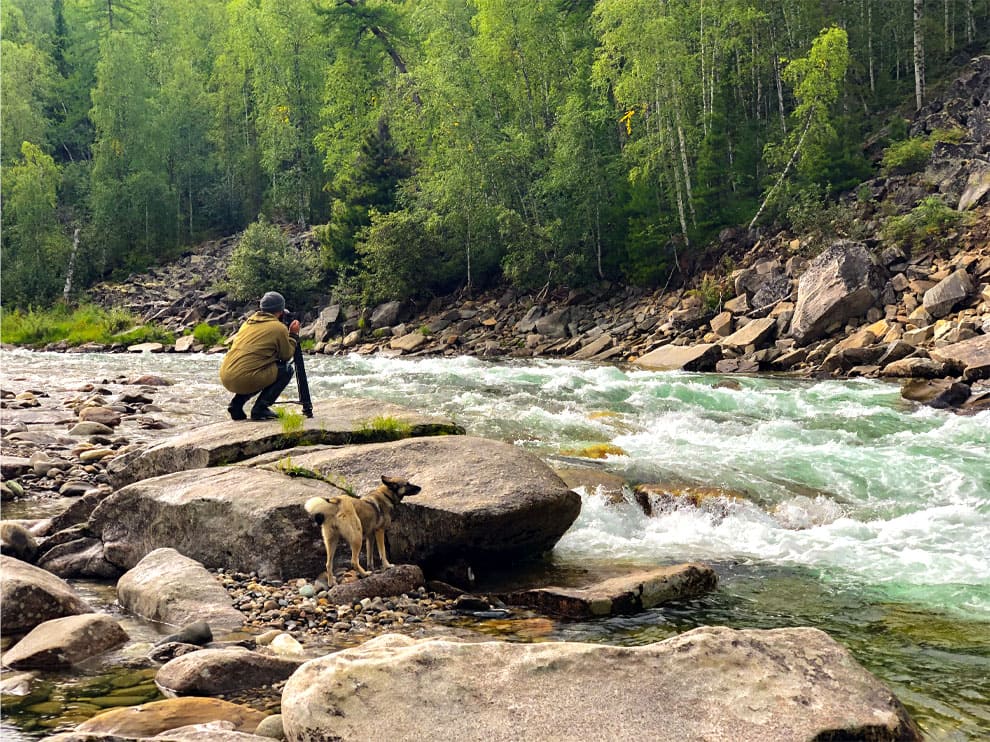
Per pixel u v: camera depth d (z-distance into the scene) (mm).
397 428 9492
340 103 62781
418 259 45406
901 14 53062
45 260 61156
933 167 37156
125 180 66625
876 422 15219
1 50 71812
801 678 4234
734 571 7578
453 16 52750
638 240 40438
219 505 7430
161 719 4211
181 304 54062
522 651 4348
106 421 14859
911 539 8500
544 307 41875
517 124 50094
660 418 15234
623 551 8344
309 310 50781
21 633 5840
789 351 28219
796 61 41594
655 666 4270
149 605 6293
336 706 3959
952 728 4375
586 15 54406
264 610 6340
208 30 85500
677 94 42750
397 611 6418
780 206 39469
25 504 9867
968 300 26234
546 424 14422
